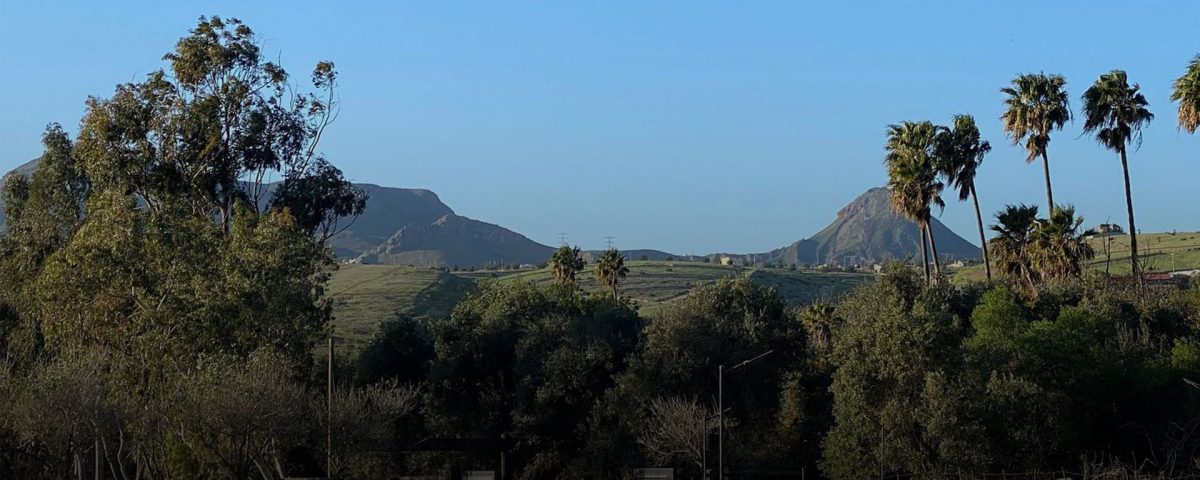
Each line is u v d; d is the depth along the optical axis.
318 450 52.78
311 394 51.25
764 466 64.06
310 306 55.66
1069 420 58.28
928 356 56.44
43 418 45.62
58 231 71.25
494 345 71.88
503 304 78.56
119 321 51.91
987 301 66.12
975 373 57.56
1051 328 61.16
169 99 67.12
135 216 52.53
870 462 55.94
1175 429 58.72
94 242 51.50
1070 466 58.69
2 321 62.44
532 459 68.44
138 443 49.28
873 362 57.03
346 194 73.25
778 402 67.00
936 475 54.38
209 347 51.22
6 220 76.00
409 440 62.47
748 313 70.31
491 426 69.25
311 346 58.09
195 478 51.22
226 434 46.94
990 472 56.03
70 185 72.38
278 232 55.28
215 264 53.25
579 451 67.00
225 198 68.81
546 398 67.25
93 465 56.78
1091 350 60.53
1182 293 80.62
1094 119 75.75
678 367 65.31
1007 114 79.44
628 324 74.81
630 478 63.38
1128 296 77.06
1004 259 79.00
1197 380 60.50
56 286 51.44
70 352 50.81
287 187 71.00
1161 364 61.12
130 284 51.50
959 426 54.28
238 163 68.50
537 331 72.00
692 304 71.12
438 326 72.69
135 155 66.19
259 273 52.91
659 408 61.00
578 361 67.69
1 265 66.81
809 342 75.38
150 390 50.44
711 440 64.00
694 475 63.00
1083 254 77.62
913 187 76.56
